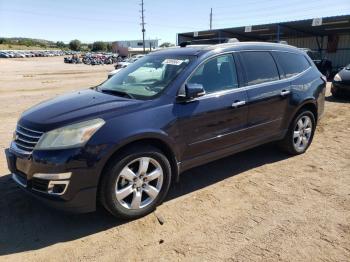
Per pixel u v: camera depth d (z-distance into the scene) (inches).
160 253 125.7
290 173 196.5
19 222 145.6
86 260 122.3
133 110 143.9
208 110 164.2
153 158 147.5
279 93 199.0
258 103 187.5
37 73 1211.9
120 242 132.5
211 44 186.7
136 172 145.3
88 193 133.2
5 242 132.3
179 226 142.8
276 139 208.4
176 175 160.2
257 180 187.2
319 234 136.3
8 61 2561.5
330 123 316.5
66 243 132.0
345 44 1166.3
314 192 172.6
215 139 170.7
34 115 148.0
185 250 127.1
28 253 126.0
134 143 143.7
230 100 173.8
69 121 135.3
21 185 139.9
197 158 166.9
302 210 154.8
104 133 133.6
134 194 144.9
